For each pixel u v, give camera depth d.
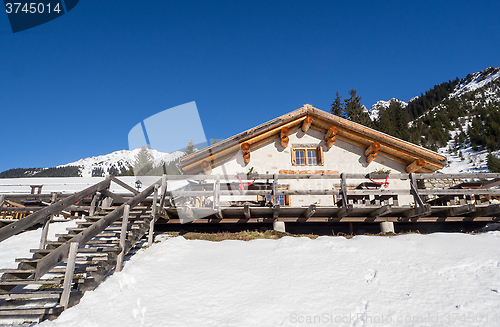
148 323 4.06
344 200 9.13
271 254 6.33
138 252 7.13
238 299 4.57
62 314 4.43
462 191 9.54
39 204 13.72
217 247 7.06
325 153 12.96
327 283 4.94
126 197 9.42
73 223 10.88
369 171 12.87
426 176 9.60
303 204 12.21
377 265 5.59
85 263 6.61
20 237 9.30
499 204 8.89
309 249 6.49
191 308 4.40
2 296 4.65
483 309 4.02
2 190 20.16
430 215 10.20
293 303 4.38
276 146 12.90
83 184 21.94
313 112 12.38
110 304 4.62
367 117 45.25
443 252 6.14
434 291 4.57
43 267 4.27
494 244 6.59
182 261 6.14
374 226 10.76
